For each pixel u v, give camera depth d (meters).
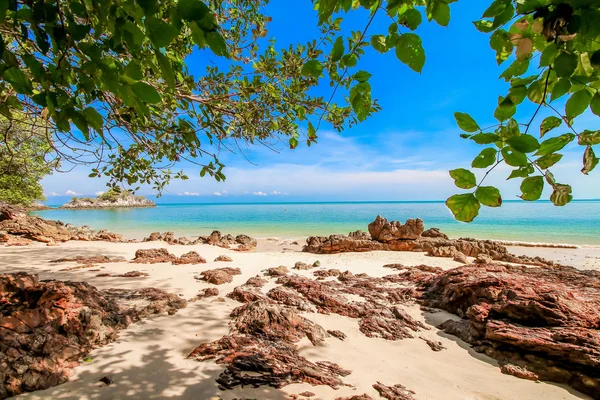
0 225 15.72
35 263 10.03
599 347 3.69
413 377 3.82
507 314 4.75
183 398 3.03
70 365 3.41
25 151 7.55
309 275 9.38
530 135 0.92
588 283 6.97
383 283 8.22
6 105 1.70
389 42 1.23
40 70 1.12
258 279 7.99
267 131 4.79
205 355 3.88
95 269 9.19
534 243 19.84
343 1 1.27
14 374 2.96
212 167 3.83
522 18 1.02
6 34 1.55
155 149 4.51
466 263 11.78
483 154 1.01
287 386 3.33
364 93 1.56
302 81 4.16
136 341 4.18
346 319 5.59
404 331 5.14
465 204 1.04
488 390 3.62
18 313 3.52
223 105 4.61
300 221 39.62
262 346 4.17
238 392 3.16
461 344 4.81
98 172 4.59
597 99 1.01
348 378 3.66
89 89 1.17
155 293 6.33
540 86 1.07
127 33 1.00
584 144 1.00
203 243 19.55
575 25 0.82
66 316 3.88
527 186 1.02
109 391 3.09
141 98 1.08
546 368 3.91
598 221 35.78
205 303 6.00
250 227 32.59
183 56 3.44
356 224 35.28
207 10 0.84
